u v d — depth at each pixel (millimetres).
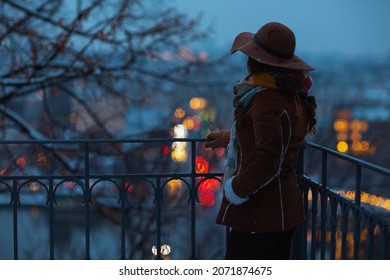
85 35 11086
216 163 11703
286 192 3520
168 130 13227
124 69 11930
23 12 10828
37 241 21047
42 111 12656
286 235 3857
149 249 13391
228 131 4293
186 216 13477
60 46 10461
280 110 3277
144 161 12852
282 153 3293
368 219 3580
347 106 29578
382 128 23969
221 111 17875
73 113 12977
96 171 12734
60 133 12789
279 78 3299
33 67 11164
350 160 3783
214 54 12766
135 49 11773
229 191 3387
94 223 21938
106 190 12156
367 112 29719
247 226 3529
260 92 3324
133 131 13531
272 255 3928
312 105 3531
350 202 3873
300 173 4820
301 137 3496
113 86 12266
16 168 11711
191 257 4902
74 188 10344
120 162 12953
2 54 11133
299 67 3373
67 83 12055
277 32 3404
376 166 3387
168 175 4797
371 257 3531
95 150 12523
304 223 4910
